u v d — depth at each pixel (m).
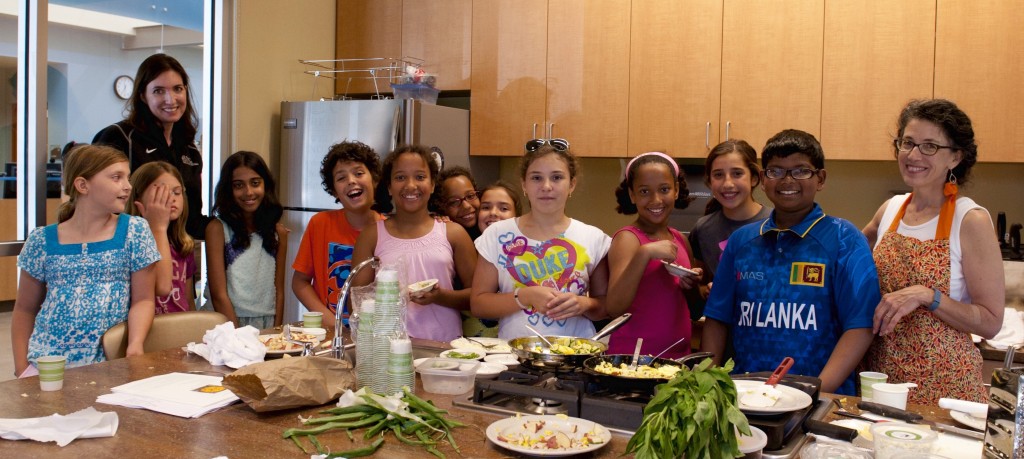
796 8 3.67
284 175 4.36
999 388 1.23
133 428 1.45
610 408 1.46
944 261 2.01
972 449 1.37
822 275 1.98
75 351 2.46
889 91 3.52
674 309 2.34
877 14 3.53
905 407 1.61
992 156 3.38
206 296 3.66
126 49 3.82
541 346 1.92
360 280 2.61
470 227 3.12
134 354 2.25
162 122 3.33
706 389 1.12
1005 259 3.23
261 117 4.35
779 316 2.02
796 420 1.42
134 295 2.58
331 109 4.20
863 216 3.99
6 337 3.40
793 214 2.05
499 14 4.30
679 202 2.76
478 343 2.18
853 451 1.28
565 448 1.31
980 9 3.36
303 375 1.57
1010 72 3.33
